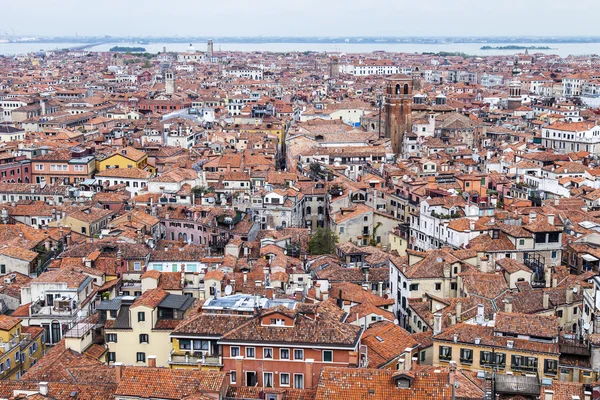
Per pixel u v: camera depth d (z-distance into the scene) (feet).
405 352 357.41
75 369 347.15
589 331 388.57
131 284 505.66
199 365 336.70
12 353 393.50
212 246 600.39
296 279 508.53
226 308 360.48
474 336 383.24
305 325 342.23
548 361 368.07
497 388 304.71
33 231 613.11
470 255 527.81
